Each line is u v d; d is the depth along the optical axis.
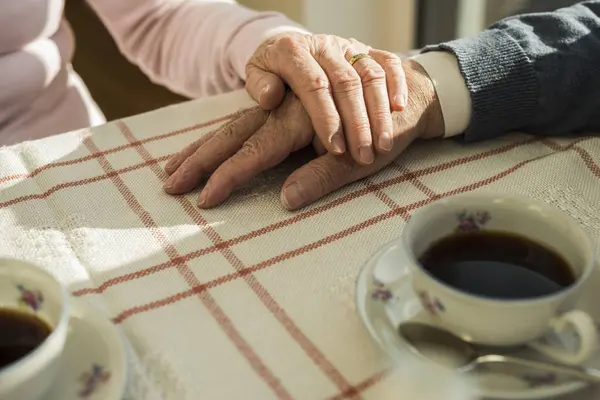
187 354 0.66
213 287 0.70
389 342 0.64
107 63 1.80
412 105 0.82
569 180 0.79
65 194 0.79
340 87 0.79
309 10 1.55
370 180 0.80
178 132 0.87
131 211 0.77
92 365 0.63
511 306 0.60
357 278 0.68
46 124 1.09
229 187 0.78
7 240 0.75
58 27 1.11
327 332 0.67
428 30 1.61
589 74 0.82
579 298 0.64
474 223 0.66
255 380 0.64
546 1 1.37
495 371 0.62
